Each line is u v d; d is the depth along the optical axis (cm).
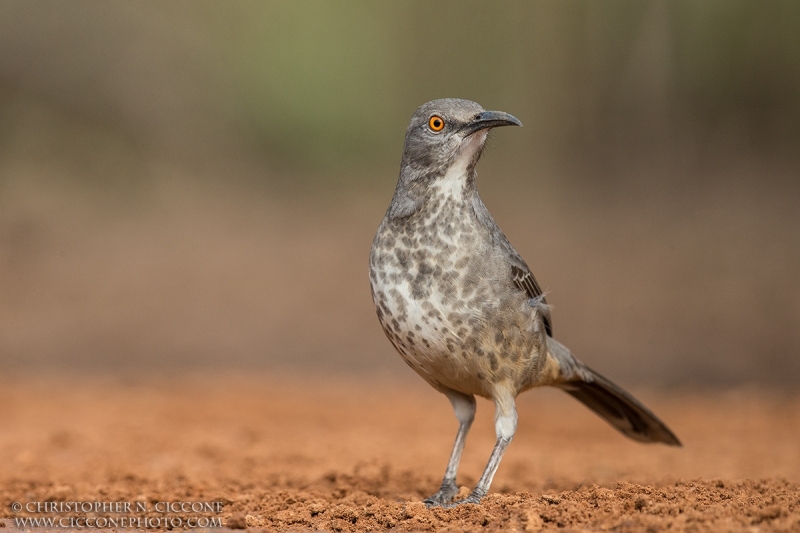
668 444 834
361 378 1522
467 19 2505
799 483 678
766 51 2300
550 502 593
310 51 2511
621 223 2227
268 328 1742
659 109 2388
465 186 662
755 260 1923
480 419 1258
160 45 2434
